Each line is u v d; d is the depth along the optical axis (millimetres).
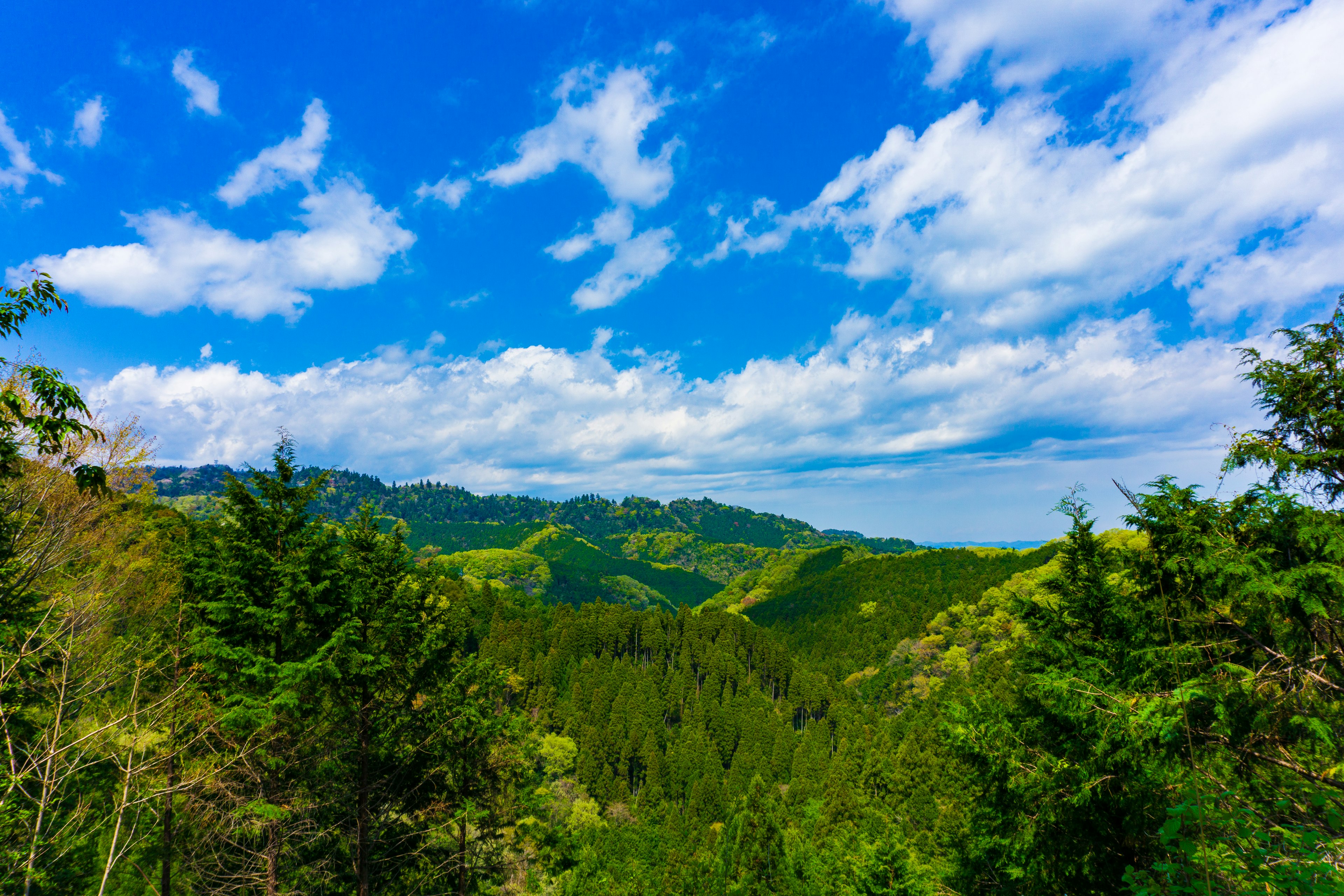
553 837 30375
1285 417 8992
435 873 16984
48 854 11625
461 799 17703
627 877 47531
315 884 14398
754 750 75250
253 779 13031
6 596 11312
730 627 108688
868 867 19953
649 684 82938
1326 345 8406
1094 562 12898
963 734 12828
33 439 8406
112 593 13648
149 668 12148
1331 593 7906
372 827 15359
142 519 18156
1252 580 8125
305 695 13742
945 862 18062
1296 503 8273
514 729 20188
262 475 15016
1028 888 11391
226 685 13586
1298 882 4691
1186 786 7703
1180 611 9562
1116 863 9727
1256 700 7938
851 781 46750
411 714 16641
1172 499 9688
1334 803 6195
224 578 14117
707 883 39875
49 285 6641
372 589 16438
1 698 10234
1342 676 7961
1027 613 13891
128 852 14586
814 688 92125
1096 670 11617
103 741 10797
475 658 19516
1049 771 10961
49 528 12977
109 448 14695
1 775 9477
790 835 43062
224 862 14094
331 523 15633
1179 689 8078
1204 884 4969
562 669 87750
